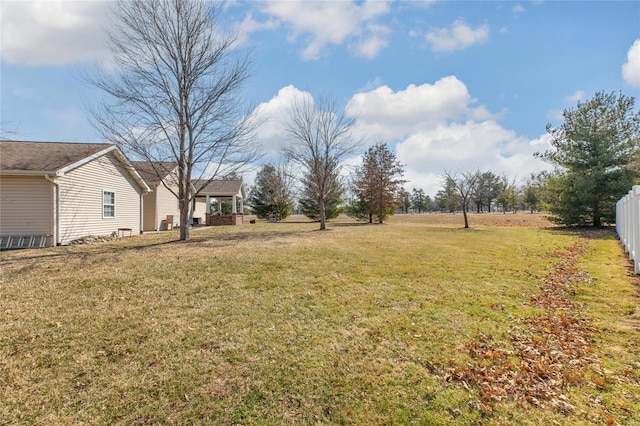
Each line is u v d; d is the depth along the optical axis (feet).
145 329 11.60
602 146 51.34
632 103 50.24
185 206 37.11
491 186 190.70
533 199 158.40
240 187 88.48
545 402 7.57
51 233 32.83
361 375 8.69
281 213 100.48
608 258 26.61
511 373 8.84
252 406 7.41
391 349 10.20
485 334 11.34
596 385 8.21
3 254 27.09
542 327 11.98
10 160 33.45
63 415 7.06
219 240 36.81
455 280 18.81
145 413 7.14
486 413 7.18
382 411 7.25
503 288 17.22
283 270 20.75
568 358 9.66
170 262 22.91
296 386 8.18
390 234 44.65
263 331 11.53
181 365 9.16
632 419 6.93
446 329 11.76
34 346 10.23
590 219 56.90
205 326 11.94
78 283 17.44
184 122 35.91
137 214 49.65
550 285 17.85
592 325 12.19
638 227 20.56
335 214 93.76
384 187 79.20
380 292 16.34
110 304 14.23
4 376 8.53
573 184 53.88
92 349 10.08
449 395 7.83
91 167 38.78
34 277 18.67
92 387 8.10
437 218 115.24
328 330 11.66
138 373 8.75
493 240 38.17
